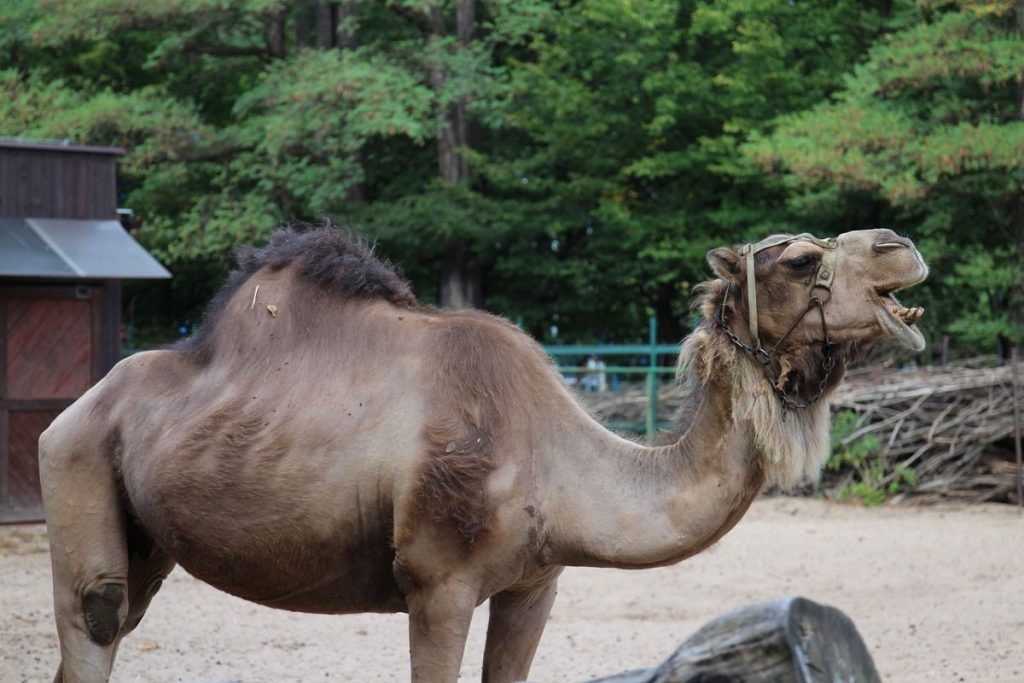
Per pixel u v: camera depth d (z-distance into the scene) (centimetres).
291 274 559
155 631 974
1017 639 891
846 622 380
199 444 532
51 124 2436
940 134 2000
